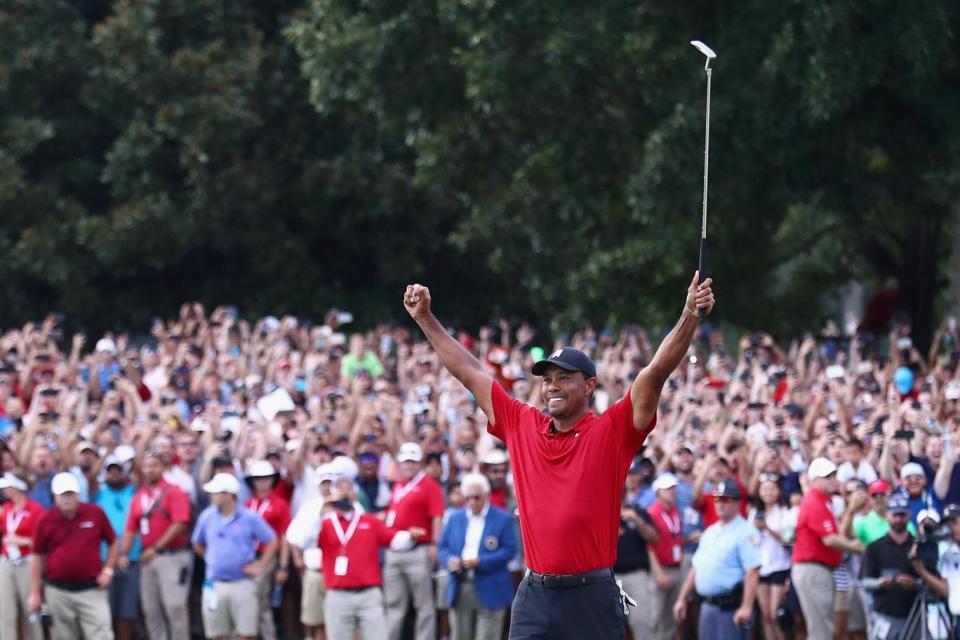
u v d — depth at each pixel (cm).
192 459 4191
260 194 7738
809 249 7044
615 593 1864
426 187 7719
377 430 4325
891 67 5512
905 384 4859
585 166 6166
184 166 7662
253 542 3906
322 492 3888
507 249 6881
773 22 5359
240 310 8206
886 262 6812
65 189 8050
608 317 6894
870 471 3938
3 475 3975
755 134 5434
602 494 1855
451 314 8588
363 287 8525
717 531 3650
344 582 3806
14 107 7806
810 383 5166
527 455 1894
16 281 7688
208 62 7731
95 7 8306
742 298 6625
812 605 3697
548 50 5625
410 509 4006
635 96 5959
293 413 4409
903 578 3597
